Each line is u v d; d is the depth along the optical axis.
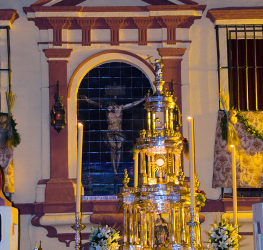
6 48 12.94
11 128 12.54
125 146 13.18
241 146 12.62
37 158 12.80
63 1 12.84
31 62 13.01
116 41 12.98
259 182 12.58
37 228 12.49
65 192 12.48
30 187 12.70
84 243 12.33
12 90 12.94
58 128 12.75
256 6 13.25
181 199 8.79
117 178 13.07
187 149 11.34
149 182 9.59
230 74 13.02
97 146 13.14
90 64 13.01
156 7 12.73
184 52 13.04
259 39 13.34
